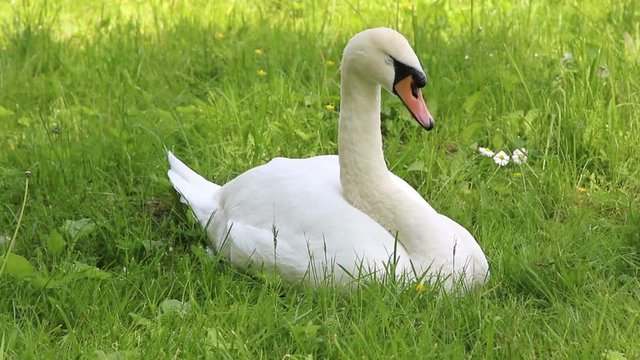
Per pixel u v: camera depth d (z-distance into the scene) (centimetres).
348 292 884
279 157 1061
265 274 901
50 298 866
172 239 1010
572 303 902
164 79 1350
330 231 896
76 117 1252
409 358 797
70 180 1106
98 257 985
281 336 835
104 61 1391
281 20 1529
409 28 1485
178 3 1602
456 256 898
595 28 1420
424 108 895
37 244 1010
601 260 966
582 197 1094
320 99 1245
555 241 988
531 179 1118
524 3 1542
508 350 811
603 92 1241
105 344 829
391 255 888
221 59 1400
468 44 1394
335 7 1566
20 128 1252
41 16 1511
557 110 1209
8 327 851
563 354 814
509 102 1245
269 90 1269
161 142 1161
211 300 879
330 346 816
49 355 804
